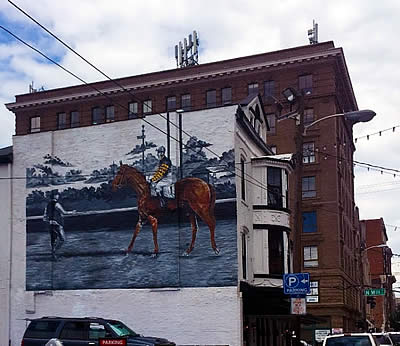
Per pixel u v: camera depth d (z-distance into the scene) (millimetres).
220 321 30172
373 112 21188
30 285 34000
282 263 34125
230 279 30391
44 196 34625
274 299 33406
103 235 33125
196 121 32375
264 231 33906
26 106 69000
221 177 31391
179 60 70438
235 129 31641
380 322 104625
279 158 35219
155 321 31312
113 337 20469
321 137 59906
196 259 31156
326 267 58188
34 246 34312
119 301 32156
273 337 35438
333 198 59188
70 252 33594
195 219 31500
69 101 67562
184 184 32000
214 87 63000
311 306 57688
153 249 32031
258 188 34438
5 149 38375
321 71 60344
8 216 35125
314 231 59375
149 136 33156
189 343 30484
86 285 33000
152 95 64938
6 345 33656
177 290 31203
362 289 64500
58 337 22203
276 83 61344
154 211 32312
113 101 65438
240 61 62188
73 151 34531
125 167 33344
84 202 33812
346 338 20438
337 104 61594
